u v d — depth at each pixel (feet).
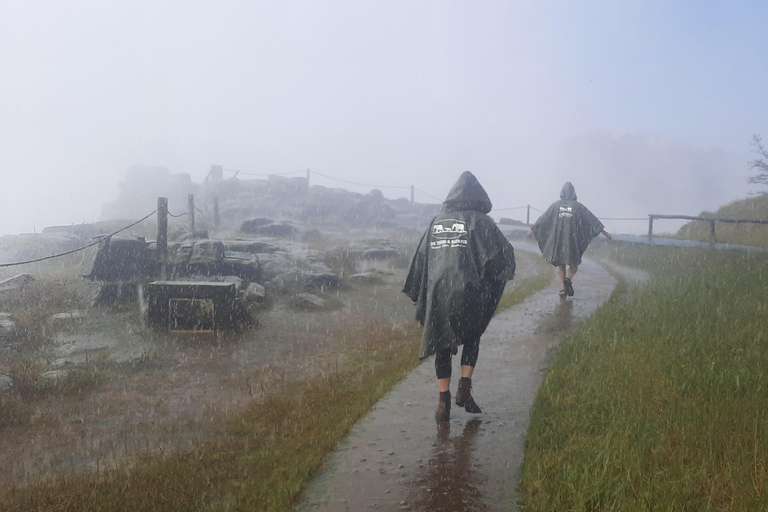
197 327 32.63
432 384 18.31
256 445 15.76
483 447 13.47
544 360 20.25
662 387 15.35
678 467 11.09
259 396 21.18
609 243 62.69
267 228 79.77
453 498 11.23
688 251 48.57
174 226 68.74
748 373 15.49
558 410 15.07
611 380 16.29
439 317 14.46
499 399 16.61
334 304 40.50
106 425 18.99
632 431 12.80
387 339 29.63
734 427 12.69
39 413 20.33
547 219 32.17
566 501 10.61
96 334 31.99
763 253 41.37
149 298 33.04
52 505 13.07
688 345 18.38
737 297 24.93
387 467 12.67
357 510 11.02
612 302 28.89
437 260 14.73
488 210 15.44
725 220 54.80
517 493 11.40
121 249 41.24
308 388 21.30
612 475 11.09
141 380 24.08
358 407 17.11
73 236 67.31
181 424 18.63
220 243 44.14
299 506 11.35
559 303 31.01
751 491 10.07
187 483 13.44
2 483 14.97
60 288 40.73
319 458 13.46
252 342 30.48
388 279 51.52
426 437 14.14
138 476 14.23
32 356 27.68
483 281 14.56
